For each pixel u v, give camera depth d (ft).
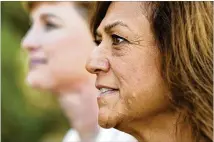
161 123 4.65
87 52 8.23
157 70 4.56
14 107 16.05
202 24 4.71
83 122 8.31
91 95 8.22
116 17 4.63
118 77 4.56
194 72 4.61
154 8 4.61
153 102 4.57
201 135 4.66
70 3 8.29
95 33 5.17
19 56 15.56
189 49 4.64
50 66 8.38
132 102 4.54
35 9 8.51
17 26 16.02
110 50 4.62
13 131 16.33
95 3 5.17
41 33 8.47
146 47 4.56
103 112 4.58
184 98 4.61
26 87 15.90
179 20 4.65
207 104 4.62
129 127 4.66
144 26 4.58
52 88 8.36
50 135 16.94
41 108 16.67
